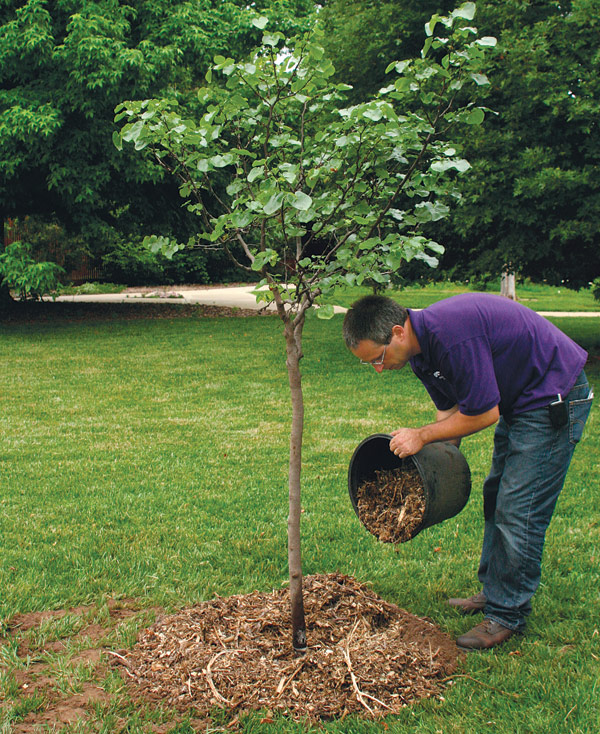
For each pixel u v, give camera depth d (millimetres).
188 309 18422
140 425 6590
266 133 2484
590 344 12602
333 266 2453
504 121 9438
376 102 2232
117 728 2283
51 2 13961
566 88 8578
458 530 4059
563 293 28516
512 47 9070
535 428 2709
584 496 4633
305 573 3453
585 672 2584
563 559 3600
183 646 2695
